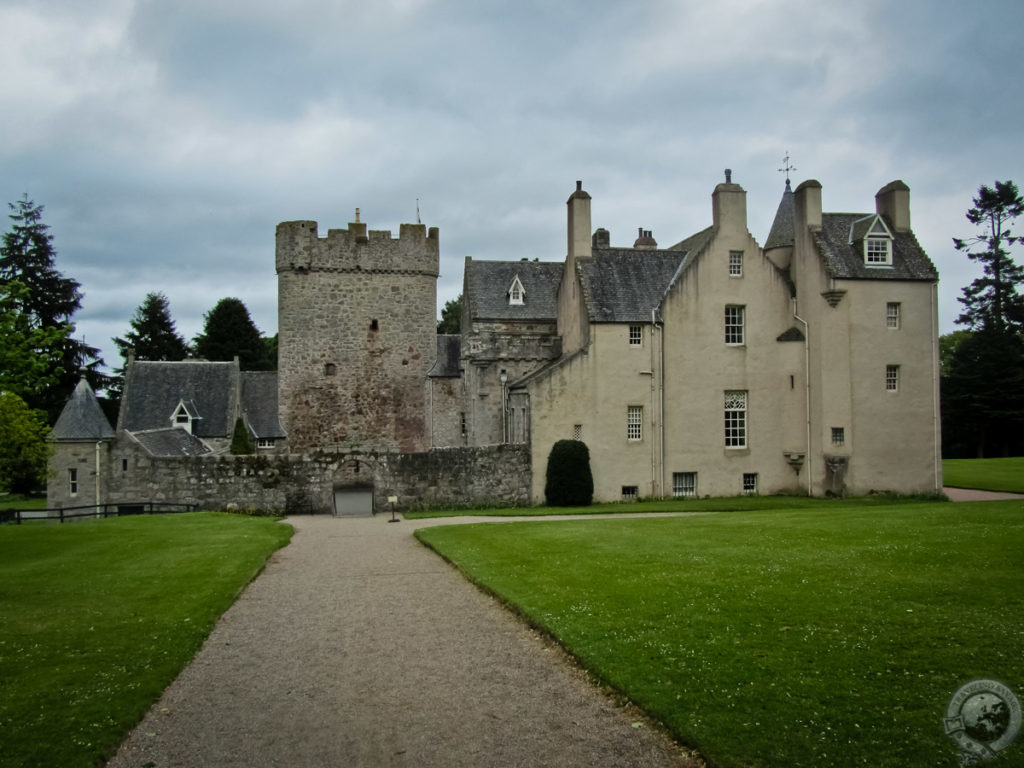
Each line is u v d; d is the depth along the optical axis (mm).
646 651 11234
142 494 35844
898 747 8109
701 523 24766
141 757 8766
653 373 38156
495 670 11375
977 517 22266
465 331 45562
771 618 12344
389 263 49094
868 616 12086
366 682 11062
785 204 41469
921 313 38094
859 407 37344
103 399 64562
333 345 48531
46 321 60094
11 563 20062
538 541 21844
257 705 10281
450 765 8453
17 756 8555
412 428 49000
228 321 77625
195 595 16047
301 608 15531
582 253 40250
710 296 38688
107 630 13391
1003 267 66625
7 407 23875
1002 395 63875
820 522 23312
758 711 9086
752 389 38875
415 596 16344
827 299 37312
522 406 39562
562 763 8422
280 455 35656
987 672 9688
